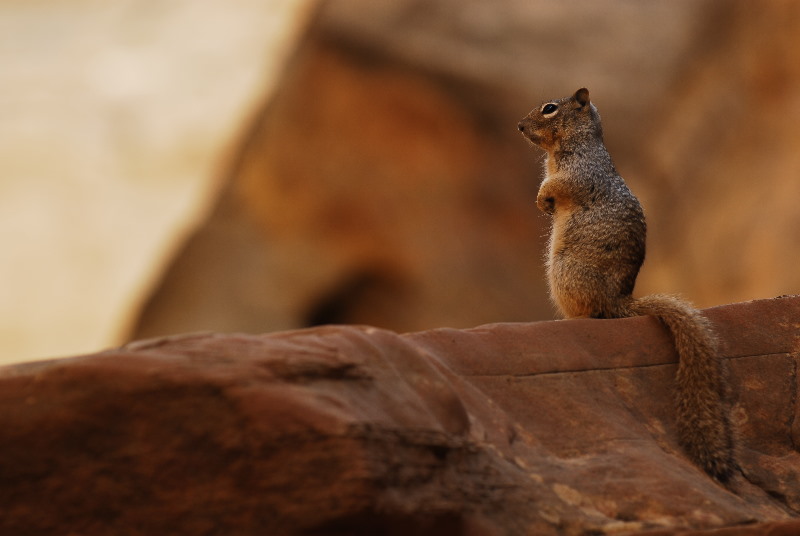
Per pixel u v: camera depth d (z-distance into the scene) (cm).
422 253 2459
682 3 2364
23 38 4016
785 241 2062
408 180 2466
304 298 2580
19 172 3688
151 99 3759
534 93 2383
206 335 498
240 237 2598
